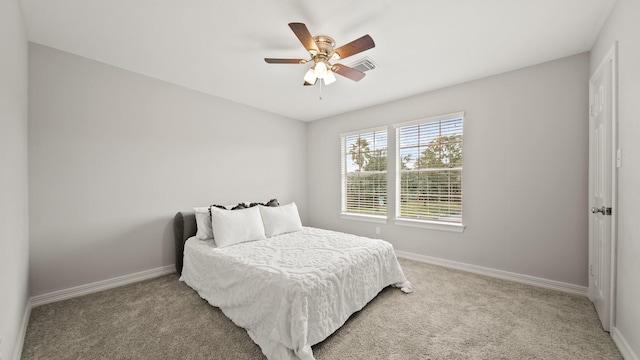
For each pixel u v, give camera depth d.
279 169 4.41
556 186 2.54
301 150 4.81
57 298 2.32
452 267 3.18
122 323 1.96
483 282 2.73
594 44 2.21
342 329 1.89
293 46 2.30
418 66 2.66
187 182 3.24
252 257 2.19
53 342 1.73
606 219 1.85
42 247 2.25
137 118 2.82
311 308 1.66
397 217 3.71
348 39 2.17
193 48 2.33
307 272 1.82
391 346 1.70
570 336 1.79
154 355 1.61
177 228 2.98
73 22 1.95
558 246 2.53
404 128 3.65
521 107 2.71
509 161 2.79
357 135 4.22
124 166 2.73
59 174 2.34
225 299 2.07
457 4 1.75
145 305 2.25
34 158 2.21
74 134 2.43
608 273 1.82
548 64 2.56
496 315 2.06
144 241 2.87
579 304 2.22
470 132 3.04
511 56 2.46
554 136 2.54
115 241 2.67
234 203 3.74
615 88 1.69
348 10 1.81
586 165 2.39
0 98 1.31
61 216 2.36
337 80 3.03
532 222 2.66
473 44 2.25
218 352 1.64
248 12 1.84
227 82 3.07
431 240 3.37
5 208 1.38
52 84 2.31
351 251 2.30
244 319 1.85
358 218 4.14
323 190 4.67
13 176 1.59
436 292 2.49
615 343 1.69
